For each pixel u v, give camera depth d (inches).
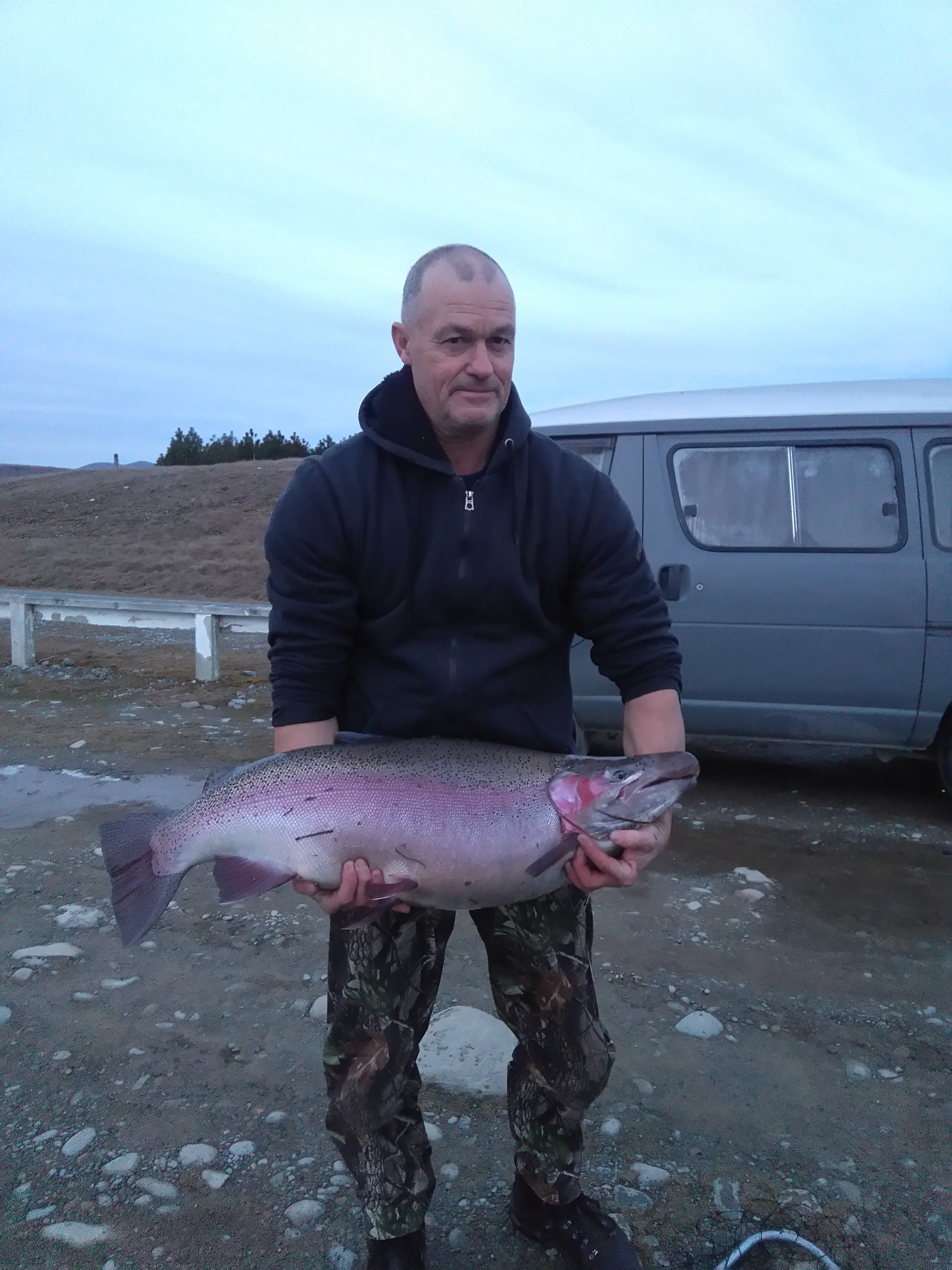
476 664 78.5
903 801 221.3
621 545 79.6
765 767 249.6
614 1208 90.9
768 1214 90.2
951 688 197.9
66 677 367.6
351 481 76.3
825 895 166.2
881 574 199.8
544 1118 81.4
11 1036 118.9
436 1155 99.3
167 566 921.5
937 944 147.4
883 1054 117.0
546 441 79.7
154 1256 84.8
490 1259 85.8
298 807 76.0
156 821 81.5
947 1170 96.0
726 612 208.4
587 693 216.4
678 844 191.9
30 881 167.0
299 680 79.7
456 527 75.9
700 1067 114.0
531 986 78.4
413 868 74.5
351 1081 76.5
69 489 1380.4
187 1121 103.3
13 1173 94.9
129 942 77.7
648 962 140.6
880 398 210.8
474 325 70.3
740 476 211.0
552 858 73.8
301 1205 90.8
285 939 146.0
